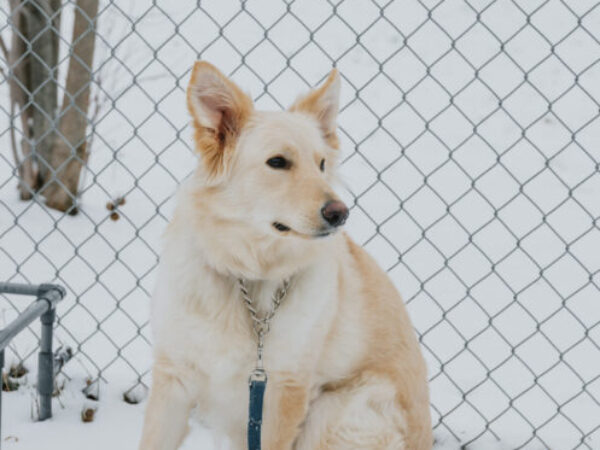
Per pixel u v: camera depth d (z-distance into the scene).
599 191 5.86
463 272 4.66
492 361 3.64
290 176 2.13
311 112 2.41
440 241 5.04
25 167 4.96
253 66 7.32
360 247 2.71
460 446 2.85
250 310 2.22
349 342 2.46
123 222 4.94
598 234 5.20
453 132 6.76
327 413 2.46
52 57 4.82
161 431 2.32
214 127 2.15
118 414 2.83
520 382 3.45
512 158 6.38
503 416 3.12
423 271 4.65
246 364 2.25
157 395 2.32
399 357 2.56
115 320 3.68
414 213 5.43
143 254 4.53
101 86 5.14
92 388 2.93
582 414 3.14
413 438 2.58
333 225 2.06
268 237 2.17
